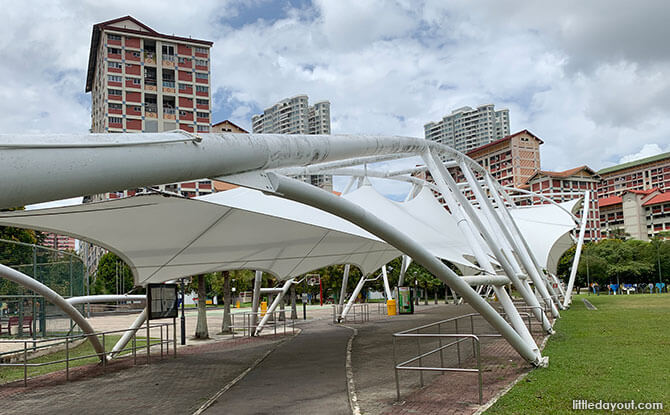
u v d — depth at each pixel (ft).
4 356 45.75
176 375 38.37
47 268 63.87
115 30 238.48
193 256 43.70
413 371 35.27
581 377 28.94
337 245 55.62
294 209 41.60
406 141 38.78
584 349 39.58
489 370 33.01
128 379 37.32
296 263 60.03
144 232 34.88
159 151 14.58
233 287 182.19
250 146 18.85
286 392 30.71
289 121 645.92
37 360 49.14
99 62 252.62
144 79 244.83
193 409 27.45
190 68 254.68
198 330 66.90
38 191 11.33
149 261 41.88
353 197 57.47
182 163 15.44
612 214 397.19
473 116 651.25
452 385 29.25
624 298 128.26
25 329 66.74
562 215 113.80
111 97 236.84
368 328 73.00
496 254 46.16
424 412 23.76
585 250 230.68
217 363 43.93
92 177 12.48
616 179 462.19
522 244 75.66
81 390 33.86
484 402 24.72
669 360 33.50
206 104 257.55
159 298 47.29
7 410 28.84
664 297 126.41
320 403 27.37
